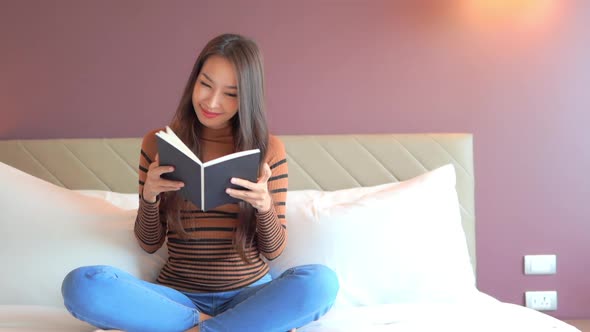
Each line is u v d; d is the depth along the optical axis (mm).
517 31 2684
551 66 2688
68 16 2568
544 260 2703
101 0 2578
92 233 2000
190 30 2605
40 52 2562
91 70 2582
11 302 1933
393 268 2055
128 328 1558
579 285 2713
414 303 1982
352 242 2068
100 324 1551
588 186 2699
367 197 2195
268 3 2625
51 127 2570
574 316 2717
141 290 1564
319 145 2566
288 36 2635
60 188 2123
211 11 2611
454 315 1771
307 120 2648
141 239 1879
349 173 2566
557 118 2697
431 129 2676
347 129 2654
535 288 2713
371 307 1870
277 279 1630
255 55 1814
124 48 2590
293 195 2314
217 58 1778
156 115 2605
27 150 2484
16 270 1944
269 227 1780
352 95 2654
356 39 2652
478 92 2684
